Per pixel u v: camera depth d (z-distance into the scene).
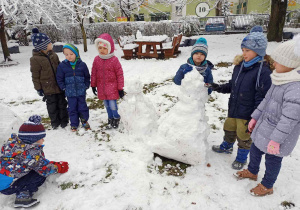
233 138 2.76
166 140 2.68
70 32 15.98
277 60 1.79
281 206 2.14
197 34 16.08
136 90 3.15
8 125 2.71
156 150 2.81
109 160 2.92
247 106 2.37
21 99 5.48
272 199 2.23
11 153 2.17
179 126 2.59
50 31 15.69
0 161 2.19
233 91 2.48
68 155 3.06
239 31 16.52
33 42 3.38
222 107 4.41
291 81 1.75
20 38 16.31
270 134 1.96
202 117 2.61
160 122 3.10
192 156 2.63
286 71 1.82
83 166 2.80
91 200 2.31
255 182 2.45
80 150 3.18
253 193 2.27
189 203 2.23
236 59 2.42
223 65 7.55
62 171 2.57
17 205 2.22
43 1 8.98
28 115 4.51
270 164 2.09
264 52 2.14
